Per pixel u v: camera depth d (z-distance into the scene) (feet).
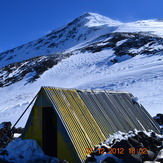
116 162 19.98
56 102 22.99
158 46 212.64
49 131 24.57
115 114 29.81
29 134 24.53
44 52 459.32
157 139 26.96
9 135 36.09
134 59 190.19
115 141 23.31
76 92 27.50
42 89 23.50
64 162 19.85
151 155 21.44
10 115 93.71
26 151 22.40
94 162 20.21
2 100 152.97
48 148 24.04
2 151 22.25
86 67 200.34
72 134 21.30
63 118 21.93
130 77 127.75
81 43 431.43
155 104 74.33
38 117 24.12
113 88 113.39
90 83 139.13
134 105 36.63
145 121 34.68
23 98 144.15
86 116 24.97
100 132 24.61
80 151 20.67
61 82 172.45
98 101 29.40
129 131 28.53
